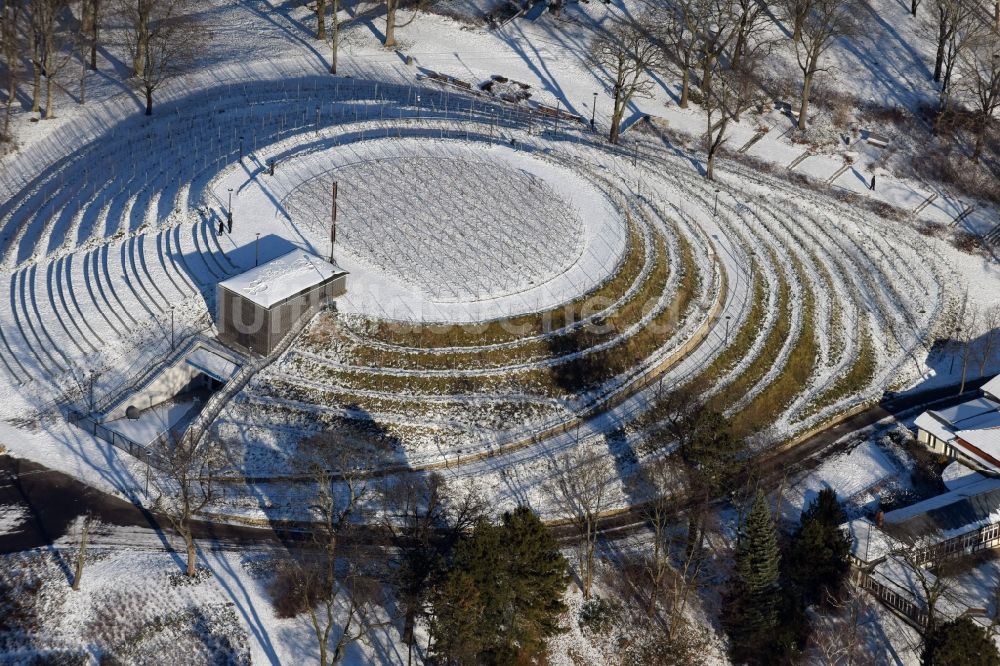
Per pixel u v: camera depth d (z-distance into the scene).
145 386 121.50
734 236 158.62
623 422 126.94
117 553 106.25
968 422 131.62
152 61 170.88
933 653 100.12
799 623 105.81
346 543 109.94
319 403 122.00
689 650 106.44
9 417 119.00
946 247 164.88
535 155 162.88
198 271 133.50
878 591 112.00
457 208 148.50
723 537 116.56
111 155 159.38
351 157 156.50
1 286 133.12
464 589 94.25
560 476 120.06
